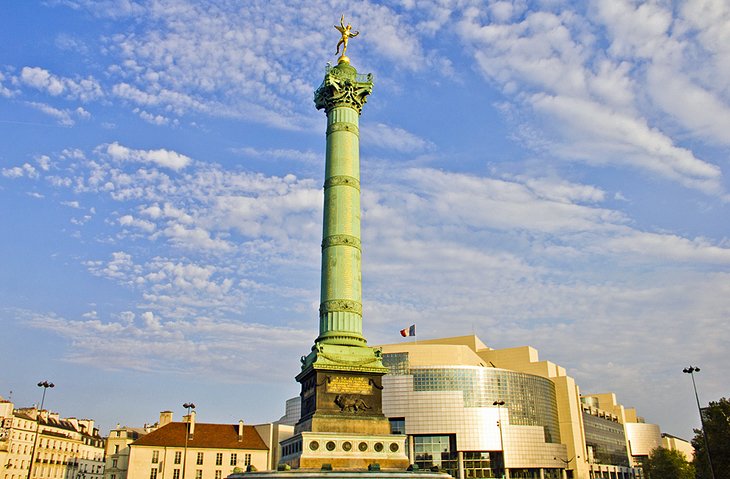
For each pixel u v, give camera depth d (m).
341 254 57.22
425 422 143.12
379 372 53.41
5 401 122.38
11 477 119.44
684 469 153.38
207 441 105.50
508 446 144.38
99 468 156.75
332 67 64.12
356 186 60.16
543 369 179.50
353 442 50.38
